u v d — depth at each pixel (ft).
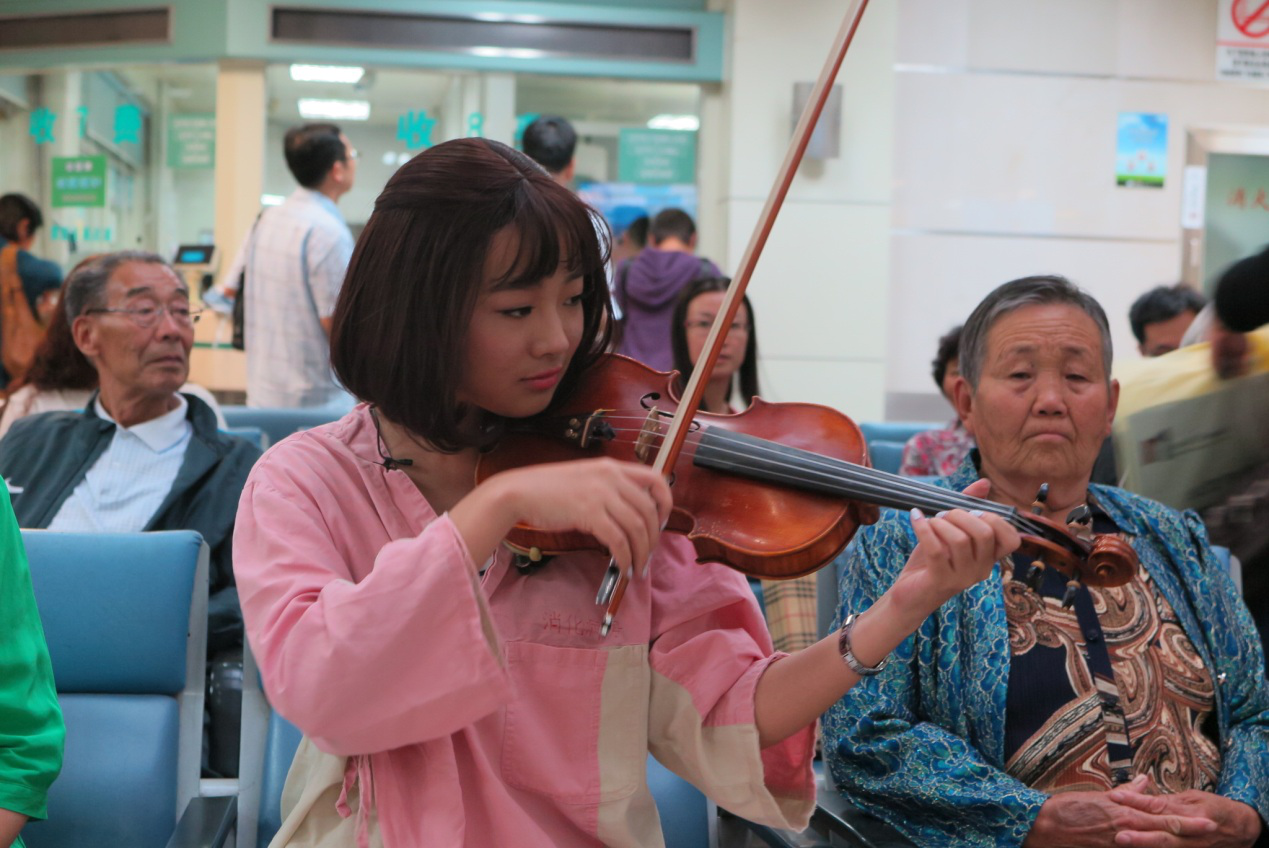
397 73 23.06
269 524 4.01
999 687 5.92
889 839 5.88
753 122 23.26
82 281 9.20
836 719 6.10
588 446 4.96
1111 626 6.12
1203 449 8.74
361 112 23.11
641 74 23.35
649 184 23.71
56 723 5.18
